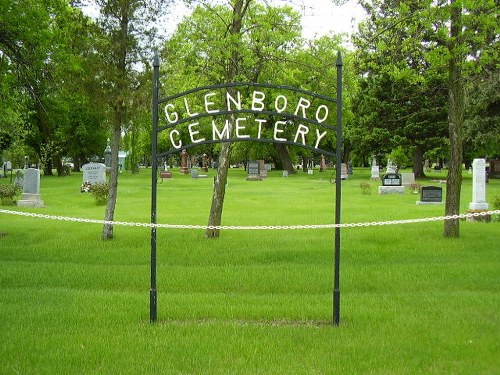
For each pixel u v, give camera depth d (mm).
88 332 6645
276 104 7172
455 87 14336
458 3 12375
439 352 5926
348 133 51969
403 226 16219
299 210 22062
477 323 6957
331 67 18031
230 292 9031
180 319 7336
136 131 17203
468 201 25594
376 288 9250
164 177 51625
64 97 15641
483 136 39094
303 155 71812
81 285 9555
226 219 18531
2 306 7812
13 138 37000
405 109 48688
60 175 60344
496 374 5340
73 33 13805
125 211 21922
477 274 10031
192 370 5441
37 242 13961
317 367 5504
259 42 15898
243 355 5859
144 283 9578
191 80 15305
